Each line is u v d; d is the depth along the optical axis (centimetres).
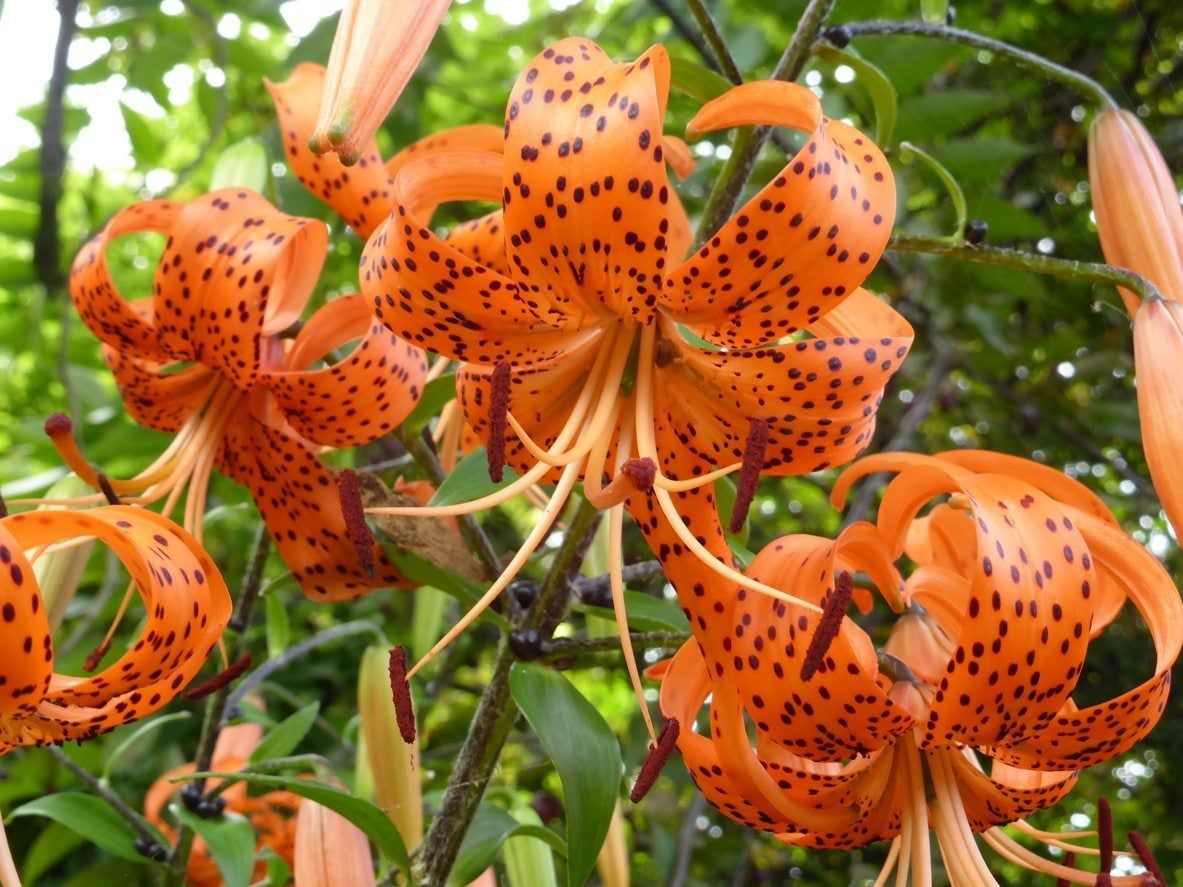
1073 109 78
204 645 34
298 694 71
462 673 88
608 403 35
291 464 39
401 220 33
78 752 55
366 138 33
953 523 38
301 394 39
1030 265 38
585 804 35
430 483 43
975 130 70
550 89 32
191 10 63
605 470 36
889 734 34
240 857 43
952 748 37
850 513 66
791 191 32
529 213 32
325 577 40
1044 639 33
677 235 37
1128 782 89
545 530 34
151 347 40
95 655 38
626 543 66
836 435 34
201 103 72
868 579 38
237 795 51
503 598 39
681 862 63
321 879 40
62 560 42
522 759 79
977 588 33
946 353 73
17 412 80
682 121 59
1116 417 77
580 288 33
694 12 38
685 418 35
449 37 63
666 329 35
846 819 36
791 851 90
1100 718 34
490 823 40
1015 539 33
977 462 35
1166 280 39
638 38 78
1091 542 34
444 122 77
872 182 32
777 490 88
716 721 34
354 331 40
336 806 37
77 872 56
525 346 35
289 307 41
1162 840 89
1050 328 83
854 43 49
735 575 33
